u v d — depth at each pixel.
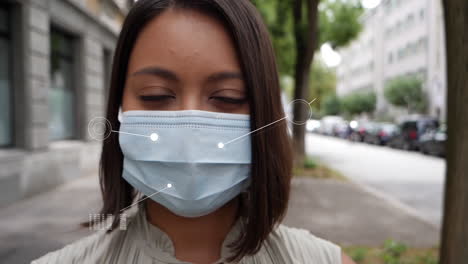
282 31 11.29
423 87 29.91
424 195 8.34
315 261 0.95
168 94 0.82
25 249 4.18
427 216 6.50
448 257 3.00
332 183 8.84
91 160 10.04
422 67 31.20
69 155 8.59
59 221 5.21
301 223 5.50
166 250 0.90
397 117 33.25
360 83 44.25
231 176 0.90
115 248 0.91
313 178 9.34
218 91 0.81
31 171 6.94
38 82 7.28
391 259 3.90
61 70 8.93
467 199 2.83
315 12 9.59
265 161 0.87
